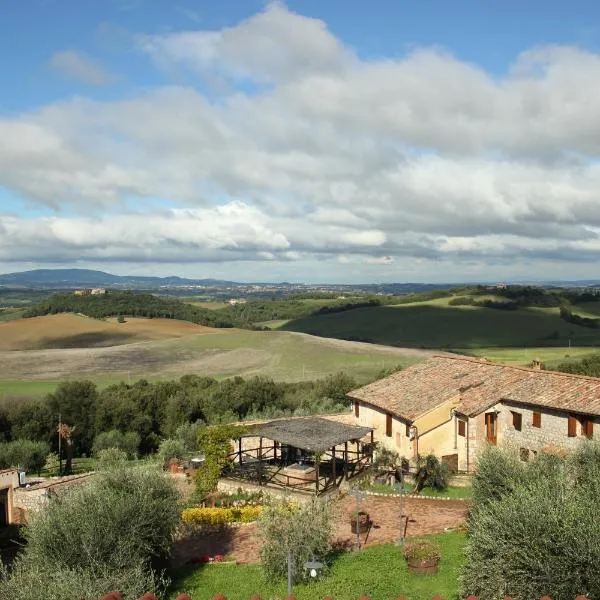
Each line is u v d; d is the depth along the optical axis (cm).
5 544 2683
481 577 1388
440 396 3731
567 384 3341
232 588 2128
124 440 6525
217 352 11569
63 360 10838
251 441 4216
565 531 1291
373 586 2011
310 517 2270
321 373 9819
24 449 5669
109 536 1898
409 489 3334
